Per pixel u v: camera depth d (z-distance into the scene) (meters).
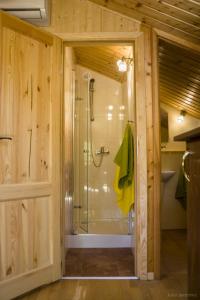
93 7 2.66
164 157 4.75
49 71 2.56
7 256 2.16
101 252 3.43
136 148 2.62
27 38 2.39
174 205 4.72
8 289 2.14
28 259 2.31
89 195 4.05
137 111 2.61
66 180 3.30
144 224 2.56
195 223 1.45
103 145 4.18
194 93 4.01
